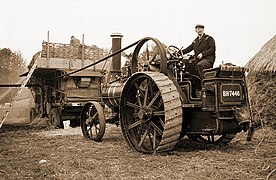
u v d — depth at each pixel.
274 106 10.11
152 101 6.39
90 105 8.59
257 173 4.74
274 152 6.31
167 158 5.79
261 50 11.49
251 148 6.85
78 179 4.54
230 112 6.34
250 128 6.16
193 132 6.56
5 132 10.53
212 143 7.53
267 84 10.42
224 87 6.19
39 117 14.68
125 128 6.95
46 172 4.92
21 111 19.16
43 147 7.25
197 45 7.03
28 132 10.52
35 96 15.24
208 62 6.79
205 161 5.57
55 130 11.17
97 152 6.55
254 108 10.70
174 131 5.89
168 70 6.84
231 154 6.14
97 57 13.23
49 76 13.66
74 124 13.48
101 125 8.03
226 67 6.07
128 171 4.95
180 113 5.93
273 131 9.50
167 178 4.56
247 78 11.34
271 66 10.14
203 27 7.05
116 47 8.82
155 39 6.69
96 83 12.71
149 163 5.43
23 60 27.34
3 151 6.73
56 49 12.62
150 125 6.54
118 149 6.86
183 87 6.71
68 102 12.12
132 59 7.37
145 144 7.32
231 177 4.55
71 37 13.42
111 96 8.15
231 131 6.39
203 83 6.38
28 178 4.59
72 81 12.33
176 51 7.18
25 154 6.38
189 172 4.84
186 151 6.54
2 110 18.67
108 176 4.70
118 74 8.82
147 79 6.51
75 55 12.98
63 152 6.59
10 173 4.86
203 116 6.46
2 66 26.67
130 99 7.07
